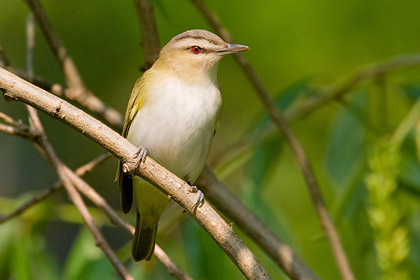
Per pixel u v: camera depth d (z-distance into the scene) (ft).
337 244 29.66
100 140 22.65
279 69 44.21
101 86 45.98
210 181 30.07
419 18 43.16
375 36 43.52
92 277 30.58
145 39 31.65
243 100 47.93
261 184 33.06
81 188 27.73
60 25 44.93
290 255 29.27
